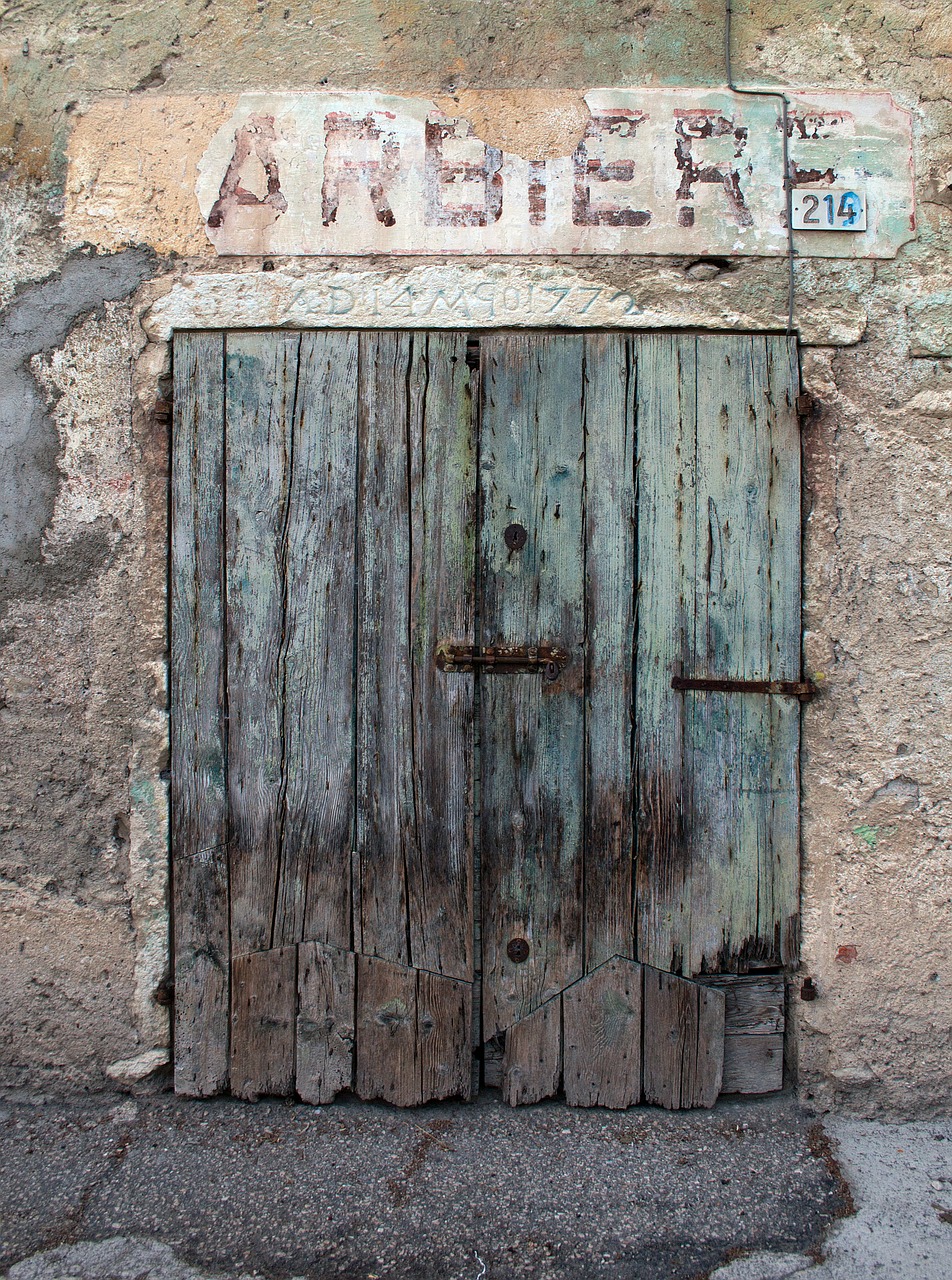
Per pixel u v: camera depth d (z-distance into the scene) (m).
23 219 2.41
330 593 2.41
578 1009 2.43
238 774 2.43
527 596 2.40
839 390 2.37
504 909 2.43
